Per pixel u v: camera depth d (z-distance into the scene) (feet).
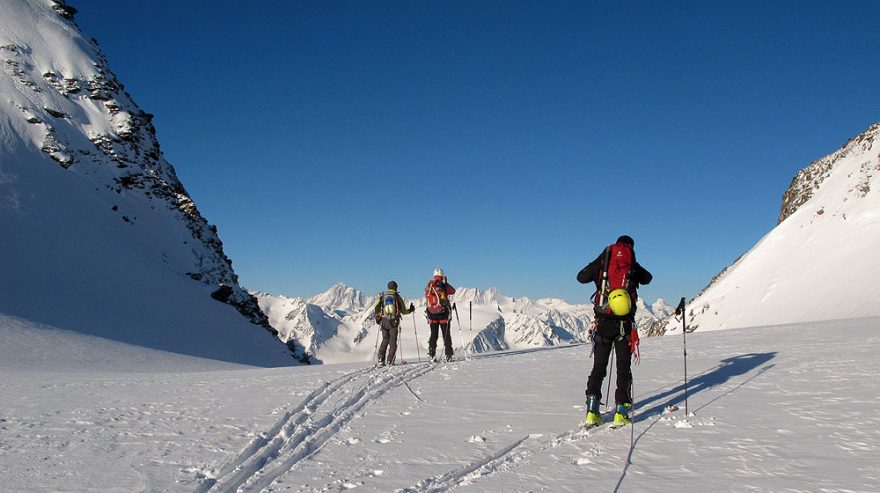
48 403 31.63
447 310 52.26
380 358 51.03
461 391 30.78
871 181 221.25
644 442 17.87
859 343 41.37
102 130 285.64
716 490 13.03
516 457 17.17
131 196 266.77
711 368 33.53
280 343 257.34
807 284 197.26
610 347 21.15
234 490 15.42
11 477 16.38
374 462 17.26
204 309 226.38
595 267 22.22
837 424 18.37
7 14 302.04
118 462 18.03
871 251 188.03
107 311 172.96
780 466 14.49
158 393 35.65
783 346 42.80
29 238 182.60
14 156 217.77
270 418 25.27
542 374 36.29
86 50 322.55
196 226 301.02
